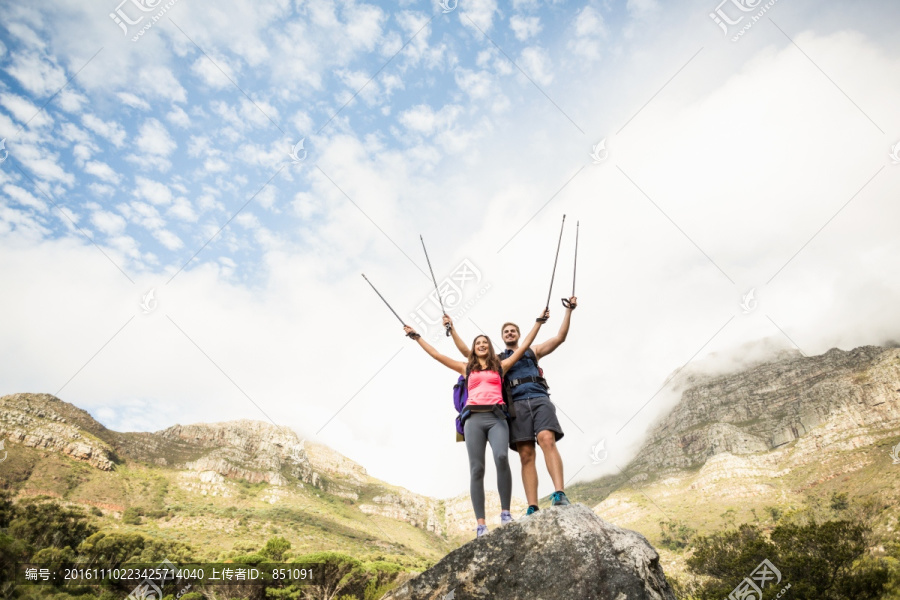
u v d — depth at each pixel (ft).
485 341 17.61
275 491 542.98
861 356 634.43
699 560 140.56
